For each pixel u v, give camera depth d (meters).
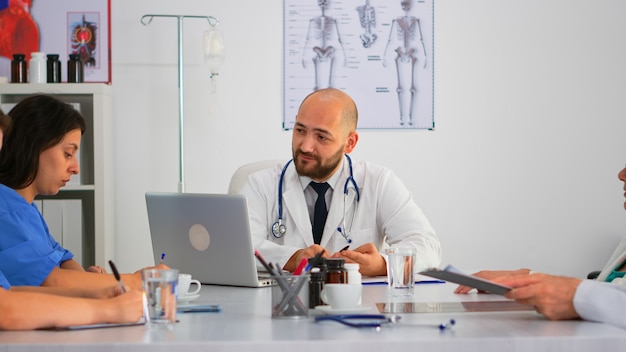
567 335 1.30
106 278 2.04
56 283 1.99
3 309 1.36
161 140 4.21
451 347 1.26
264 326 1.41
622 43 4.30
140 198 4.21
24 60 3.95
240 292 2.06
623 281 1.99
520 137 4.30
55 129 2.08
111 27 4.19
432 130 4.28
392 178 2.88
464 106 4.29
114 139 4.20
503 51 4.29
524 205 4.30
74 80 3.96
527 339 1.27
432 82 4.27
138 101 4.20
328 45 4.25
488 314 1.56
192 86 4.21
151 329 1.38
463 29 4.27
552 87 4.30
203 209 2.20
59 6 4.14
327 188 2.82
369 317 1.47
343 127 2.76
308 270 1.68
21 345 1.23
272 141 4.25
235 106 4.23
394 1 4.27
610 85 4.31
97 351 1.23
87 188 3.88
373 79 4.27
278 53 4.25
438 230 4.29
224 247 2.19
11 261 1.92
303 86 4.25
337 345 1.25
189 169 4.22
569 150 4.31
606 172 4.32
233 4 4.22
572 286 1.49
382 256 2.44
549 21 4.30
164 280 1.40
